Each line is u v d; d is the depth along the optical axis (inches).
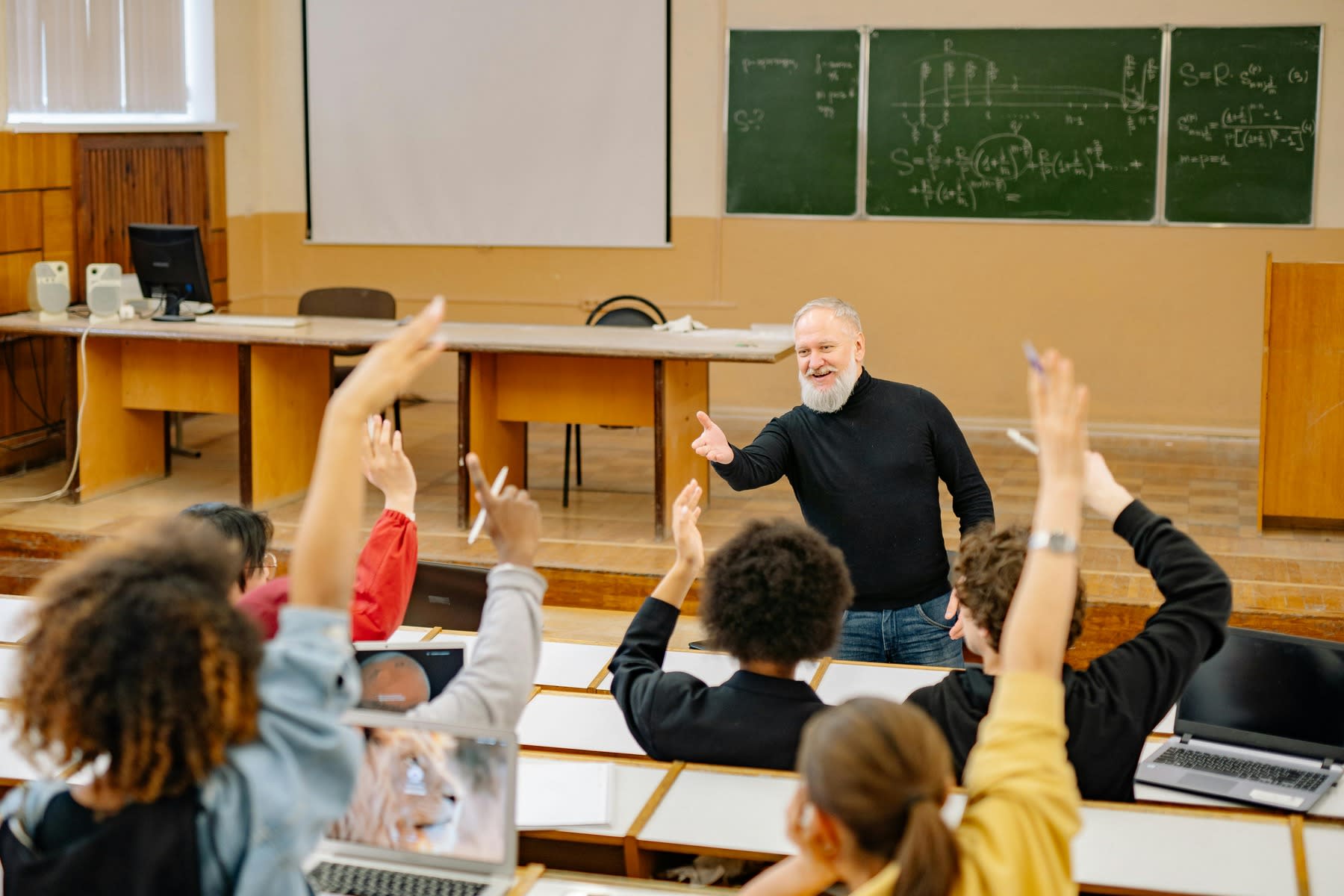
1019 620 50.3
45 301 215.6
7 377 230.7
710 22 280.5
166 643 43.2
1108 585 172.2
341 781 47.9
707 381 215.3
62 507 209.5
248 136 298.0
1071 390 50.5
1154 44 262.7
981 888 45.7
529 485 229.9
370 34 294.8
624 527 202.4
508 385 206.8
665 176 287.3
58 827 47.5
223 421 284.0
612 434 278.1
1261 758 88.5
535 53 288.7
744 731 77.2
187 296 214.1
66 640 43.5
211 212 284.5
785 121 280.5
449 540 194.1
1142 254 269.7
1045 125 269.4
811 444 123.3
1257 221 264.2
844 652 124.0
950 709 75.2
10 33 234.1
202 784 44.9
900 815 44.6
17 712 45.1
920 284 279.9
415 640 103.7
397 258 302.0
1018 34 267.9
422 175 297.7
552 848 77.7
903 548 121.3
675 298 291.1
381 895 61.9
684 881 76.0
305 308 253.4
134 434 223.1
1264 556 185.0
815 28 275.9
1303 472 193.3
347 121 299.0
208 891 45.4
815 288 284.8
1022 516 209.2
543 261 295.7
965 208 275.7
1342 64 256.2
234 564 48.0
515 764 62.3
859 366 123.3
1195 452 258.2
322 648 47.5
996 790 47.9
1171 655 71.4
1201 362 270.4
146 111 267.9
